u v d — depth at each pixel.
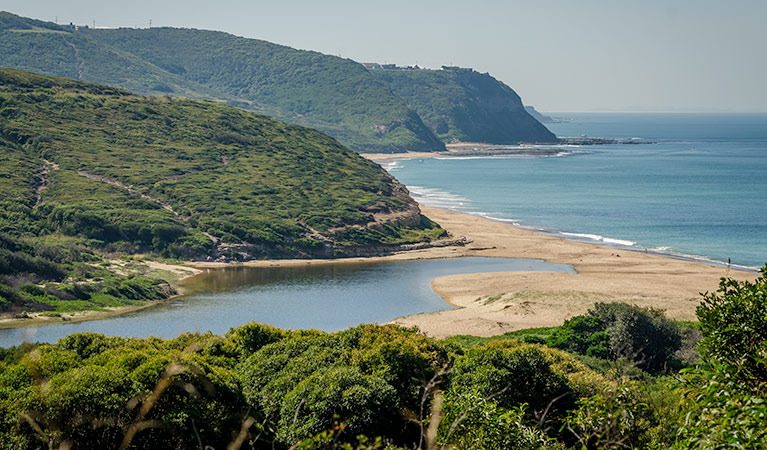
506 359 28.78
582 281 72.44
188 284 75.75
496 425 16.66
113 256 86.12
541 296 64.00
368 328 34.25
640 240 100.75
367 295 70.00
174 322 59.06
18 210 90.69
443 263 88.06
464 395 17.47
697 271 78.12
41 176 105.44
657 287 68.56
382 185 128.62
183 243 90.25
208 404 23.25
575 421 14.25
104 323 58.38
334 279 78.50
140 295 68.56
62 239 87.38
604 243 99.75
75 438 20.05
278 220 99.88
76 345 31.61
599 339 44.53
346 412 24.36
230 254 90.31
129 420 20.77
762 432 10.88
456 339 50.62
